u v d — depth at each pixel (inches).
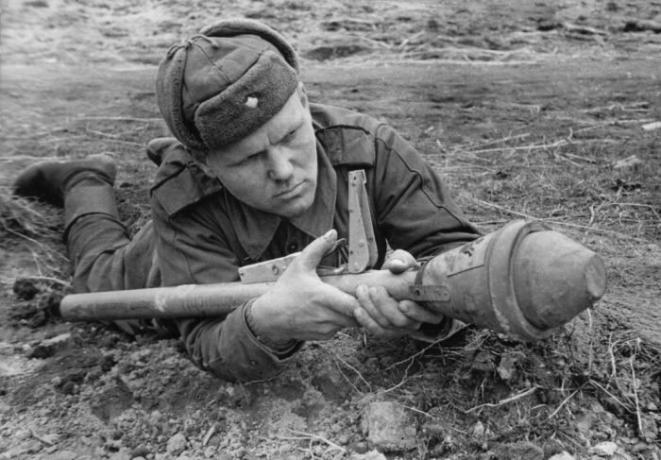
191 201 93.3
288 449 86.7
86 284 118.8
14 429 94.3
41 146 173.6
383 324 81.0
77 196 133.3
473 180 147.9
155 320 106.7
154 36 266.4
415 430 86.6
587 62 232.5
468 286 74.0
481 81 217.3
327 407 91.6
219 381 96.4
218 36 86.9
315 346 99.7
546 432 85.2
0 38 257.6
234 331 85.6
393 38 257.4
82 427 94.0
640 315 100.1
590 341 95.1
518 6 278.1
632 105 189.0
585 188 140.6
